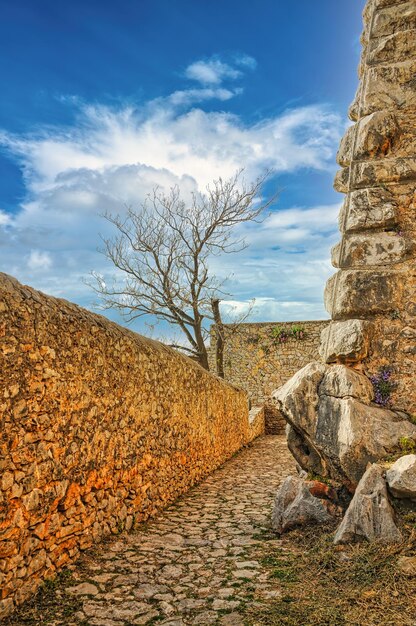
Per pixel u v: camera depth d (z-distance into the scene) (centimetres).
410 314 581
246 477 1019
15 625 348
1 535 363
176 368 845
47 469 430
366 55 659
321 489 547
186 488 865
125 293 1773
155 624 350
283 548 504
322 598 371
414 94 621
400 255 593
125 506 597
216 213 1727
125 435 610
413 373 570
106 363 564
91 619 358
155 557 493
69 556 463
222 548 520
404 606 342
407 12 636
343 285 602
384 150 620
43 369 432
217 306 1909
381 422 537
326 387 571
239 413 1522
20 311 406
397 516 448
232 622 349
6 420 377
